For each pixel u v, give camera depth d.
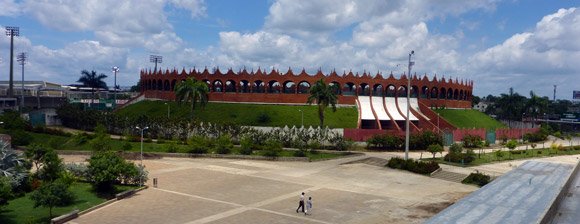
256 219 33.62
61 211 35.31
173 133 81.38
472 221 27.89
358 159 67.12
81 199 39.34
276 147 67.00
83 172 45.62
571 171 51.12
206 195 41.66
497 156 71.56
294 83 102.25
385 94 106.44
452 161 67.19
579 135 142.12
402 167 59.88
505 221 27.92
